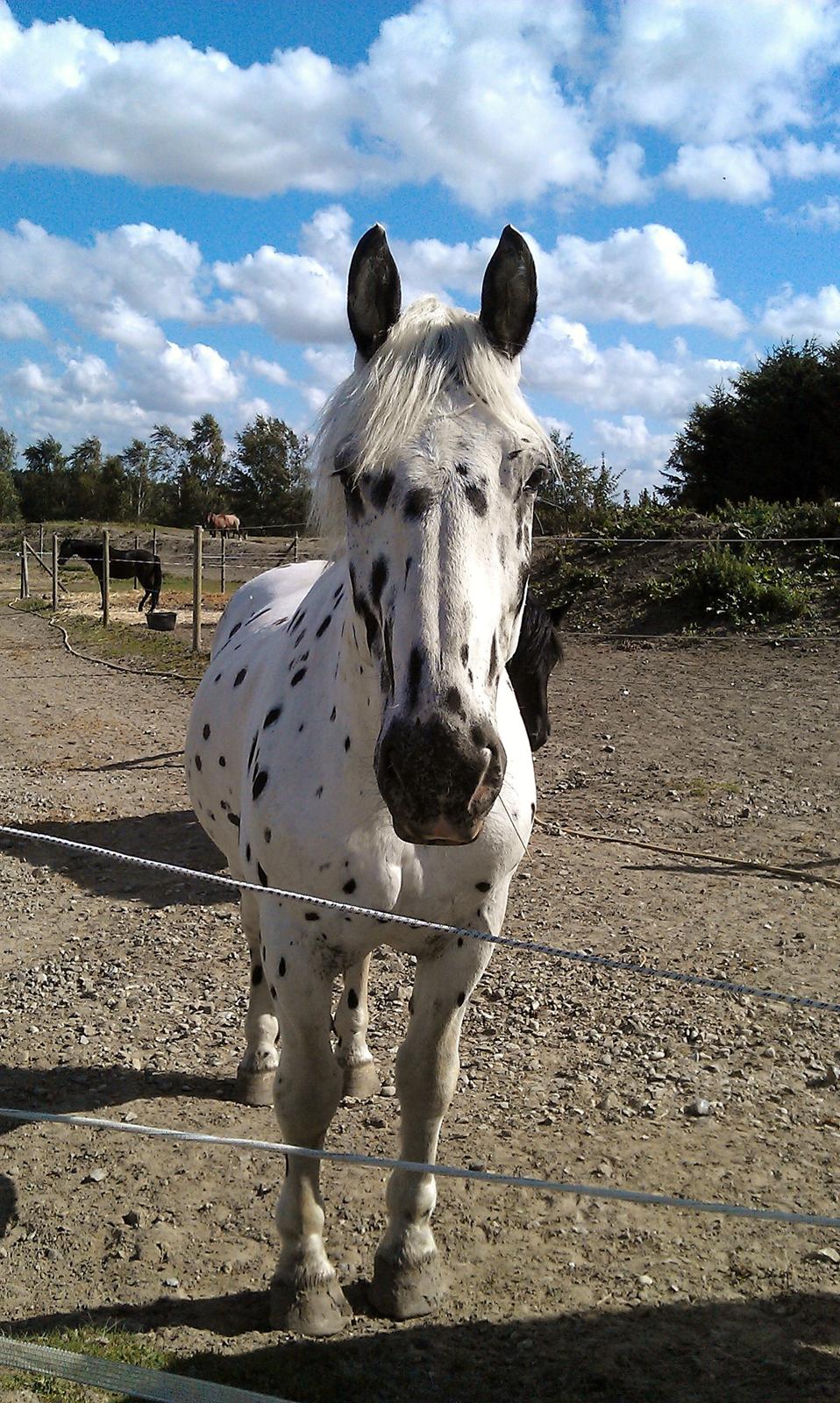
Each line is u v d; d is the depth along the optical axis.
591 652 12.55
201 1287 2.54
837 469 25.64
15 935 4.94
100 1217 2.81
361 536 2.02
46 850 6.27
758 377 27.19
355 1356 2.28
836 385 25.56
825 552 14.15
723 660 11.65
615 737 8.67
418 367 2.00
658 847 6.04
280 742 2.47
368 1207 2.85
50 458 79.69
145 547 35.31
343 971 2.42
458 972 2.39
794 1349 2.29
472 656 1.83
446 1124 3.28
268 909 2.42
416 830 1.81
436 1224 2.76
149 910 5.26
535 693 5.84
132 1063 3.70
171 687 12.23
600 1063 3.69
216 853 6.23
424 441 1.94
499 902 2.41
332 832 2.25
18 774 8.25
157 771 8.38
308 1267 2.41
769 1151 3.12
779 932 4.82
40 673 13.45
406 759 1.77
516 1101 3.42
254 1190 2.94
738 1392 2.16
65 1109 3.38
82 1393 2.17
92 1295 2.50
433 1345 2.32
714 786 7.21
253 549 29.17
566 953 1.91
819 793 7.00
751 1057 3.72
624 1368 2.24
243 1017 4.09
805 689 10.07
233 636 3.66
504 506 1.97
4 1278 2.56
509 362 2.16
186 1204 2.87
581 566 15.17
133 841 6.49
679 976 1.83
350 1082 3.49
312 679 2.49
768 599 13.12
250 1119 3.33
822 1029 3.90
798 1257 2.64
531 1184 1.84
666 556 14.76
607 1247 2.67
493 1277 2.56
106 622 17.91
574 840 6.19
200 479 72.12
